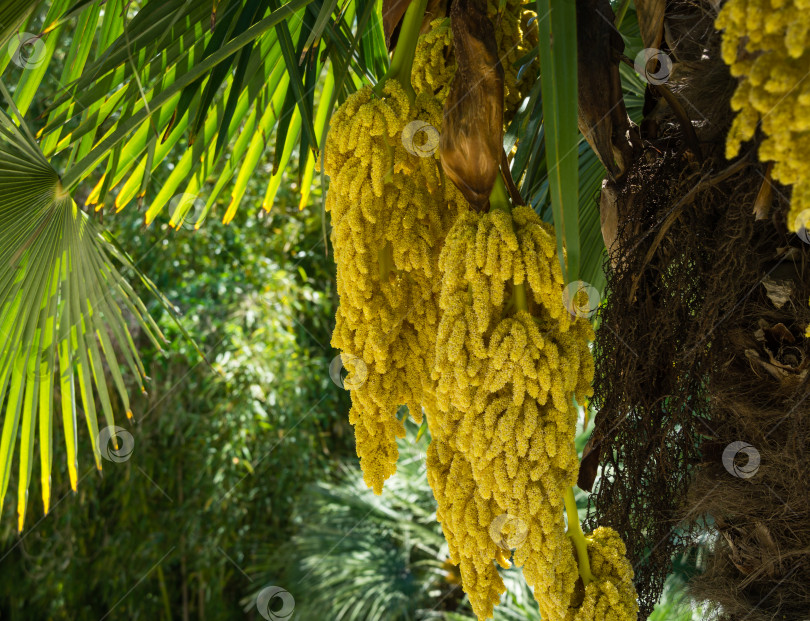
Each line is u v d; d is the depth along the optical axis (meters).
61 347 1.61
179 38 1.10
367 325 0.78
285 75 1.42
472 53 0.74
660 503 0.95
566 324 0.74
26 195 1.29
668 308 0.89
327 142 0.80
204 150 1.32
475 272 0.73
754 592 0.92
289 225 4.84
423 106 0.82
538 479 0.70
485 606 0.75
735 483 0.90
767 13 0.54
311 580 4.41
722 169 0.85
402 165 0.79
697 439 0.95
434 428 0.79
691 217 0.87
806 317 0.85
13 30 1.00
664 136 0.91
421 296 0.80
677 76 0.90
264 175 4.69
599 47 0.83
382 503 4.44
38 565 4.34
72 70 1.48
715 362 0.89
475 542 0.73
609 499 0.94
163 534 4.46
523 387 0.70
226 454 4.53
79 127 1.26
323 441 4.99
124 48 1.04
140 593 4.55
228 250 4.64
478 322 0.72
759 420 0.88
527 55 0.94
